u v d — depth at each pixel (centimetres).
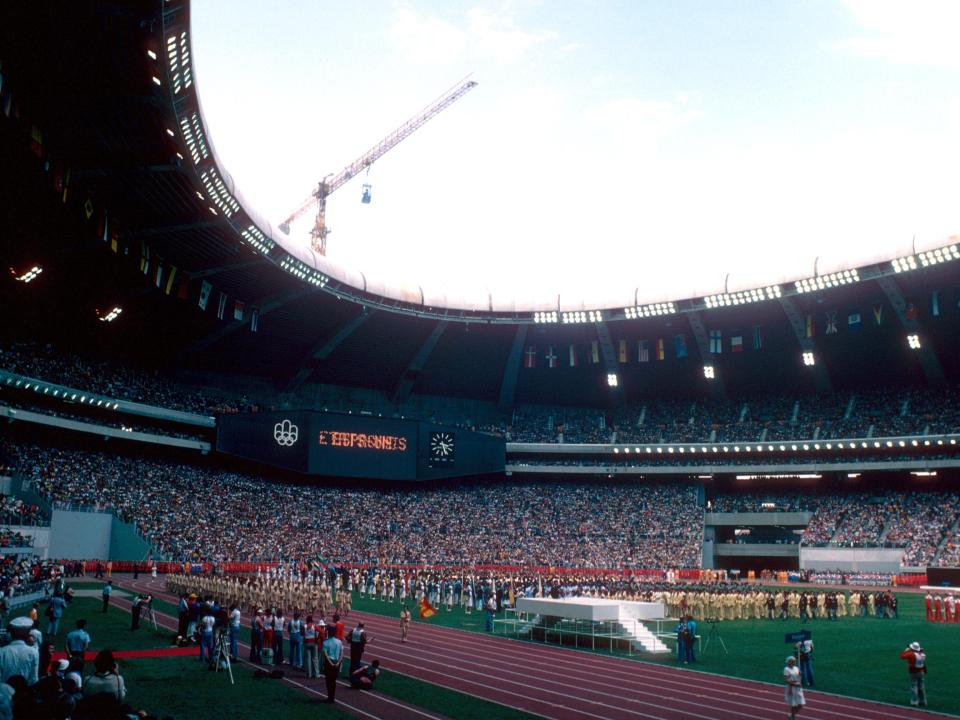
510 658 3262
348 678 2703
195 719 2003
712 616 5084
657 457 9944
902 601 6481
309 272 7556
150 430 8138
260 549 7838
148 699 2222
